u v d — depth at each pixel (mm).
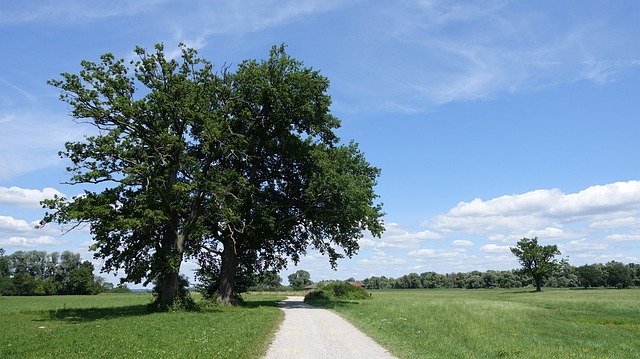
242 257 45844
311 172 42219
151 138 34094
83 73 33094
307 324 24734
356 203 40062
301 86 40719
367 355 14766
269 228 41344
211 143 36438
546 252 116688
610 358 17453
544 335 24219
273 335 19812
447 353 15297
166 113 35219
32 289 115688
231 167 41844
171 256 33688
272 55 41906
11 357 14812
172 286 35594
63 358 14250
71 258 138375
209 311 34531
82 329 22203
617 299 62219
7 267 135625
